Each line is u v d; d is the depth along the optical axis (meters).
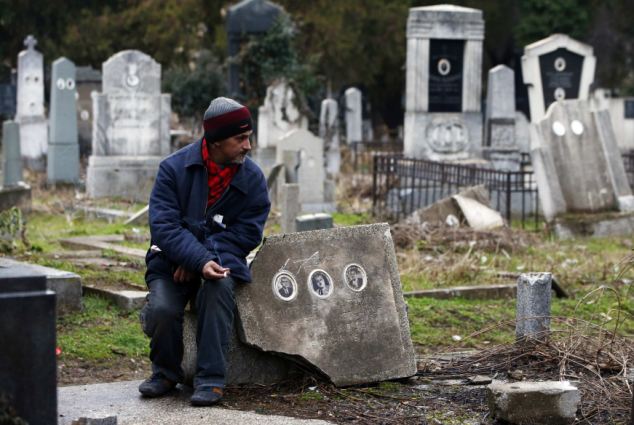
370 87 49.31
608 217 16.06
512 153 22.61
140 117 20.72
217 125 5.86
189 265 5.76
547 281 7.27
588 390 6.05
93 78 31.33
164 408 5.76
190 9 43.06
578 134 16.52
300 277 6.26
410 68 20.69
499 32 47.88
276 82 24.42
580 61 20.66
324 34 42.47
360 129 33.69
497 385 5.58
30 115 26.52
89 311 8.77
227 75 32.66
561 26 44.44
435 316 9.38
